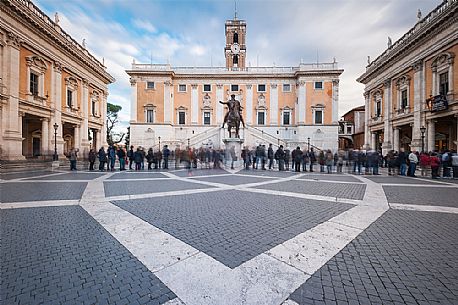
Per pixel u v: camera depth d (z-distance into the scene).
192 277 2.94
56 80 24.19
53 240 4.08
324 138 41.25
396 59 25.14
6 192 8.29
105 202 6.77
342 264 3.30
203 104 43.38
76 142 28.56
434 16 20.33
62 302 2.47
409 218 5.45
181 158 20.67
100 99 34.19
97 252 3.63
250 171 16.34
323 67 42.00
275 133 42.91
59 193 8.09
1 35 18.25
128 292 2.64
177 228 4.68
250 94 43.19
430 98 20.28
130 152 18.27
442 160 14.59
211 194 7.95
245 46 51.16
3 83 18.44
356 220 5.26
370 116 31.45
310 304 2.46
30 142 25.69
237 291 2.65
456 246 3.93
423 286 2.80
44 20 22.25
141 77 42.34
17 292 2.63
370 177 13.88
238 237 4.24
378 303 2.49
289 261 3.37
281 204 6.62
